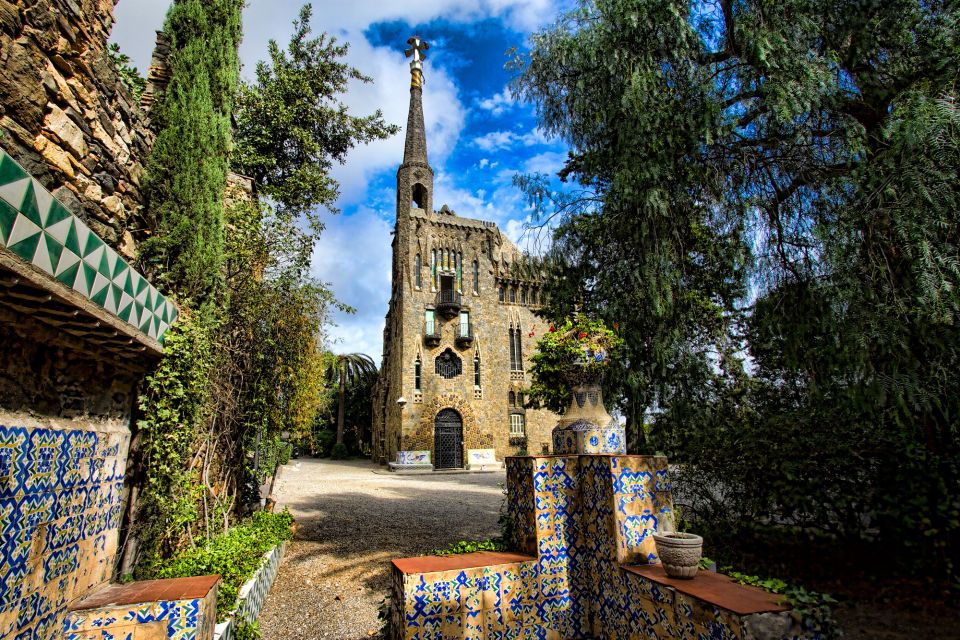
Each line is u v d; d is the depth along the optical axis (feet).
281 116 40.16
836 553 22.95
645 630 12.51
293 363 31.09
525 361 119.55
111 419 15.20
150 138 19.16
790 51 19.83
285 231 27.86
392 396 112.57
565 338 17.70
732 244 21.91
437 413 104.99
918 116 15.93
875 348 17.99
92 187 14.61
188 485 19.21
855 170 18.28
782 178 21.26
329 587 23.61
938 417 19.44
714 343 26.55
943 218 15.65
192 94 20.27
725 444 22.84
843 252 18.52
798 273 21.17
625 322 23.75
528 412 116.37
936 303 15.51
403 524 38.83
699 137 21.40
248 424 28.37
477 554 15.72
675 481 25.70
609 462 14.28
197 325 18.95
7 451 10.02
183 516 18.70
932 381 17.29
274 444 38.55
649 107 21.74
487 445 107.24
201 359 19.03
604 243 26.05
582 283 27.22
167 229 18.61
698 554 12.18
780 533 23.45
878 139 19.20
